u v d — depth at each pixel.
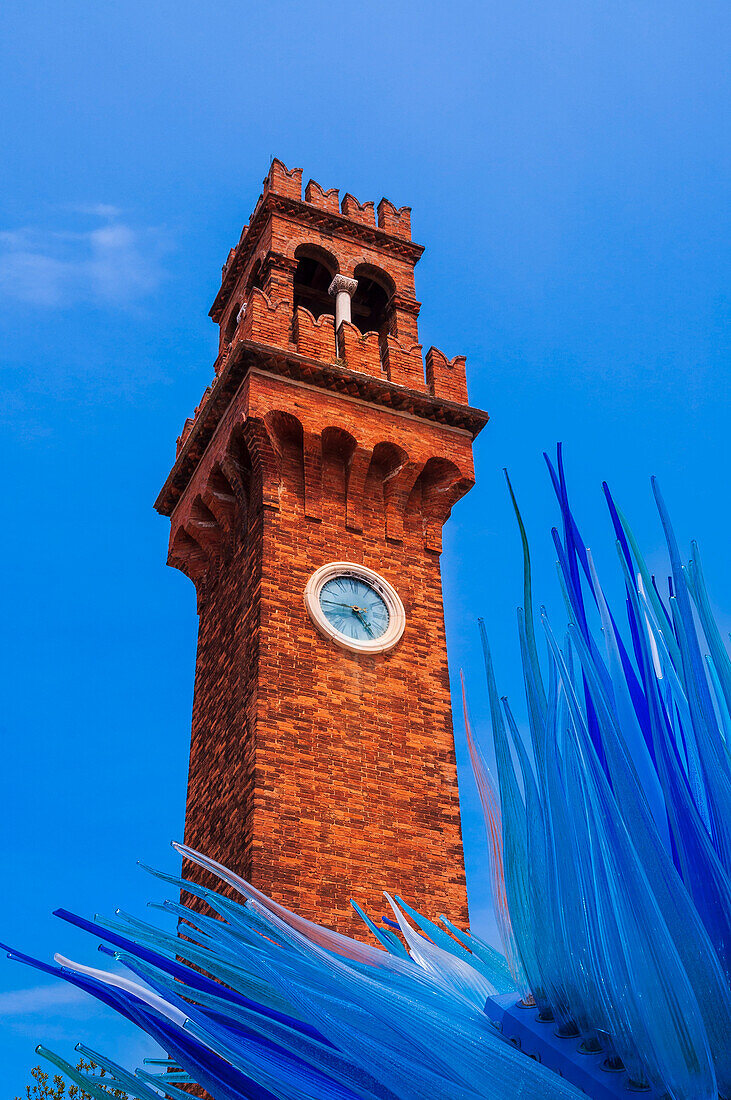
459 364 33.25
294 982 10.33
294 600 26.73
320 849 23.14
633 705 10.25
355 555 28.38
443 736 26.12
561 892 10.09
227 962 11.33
